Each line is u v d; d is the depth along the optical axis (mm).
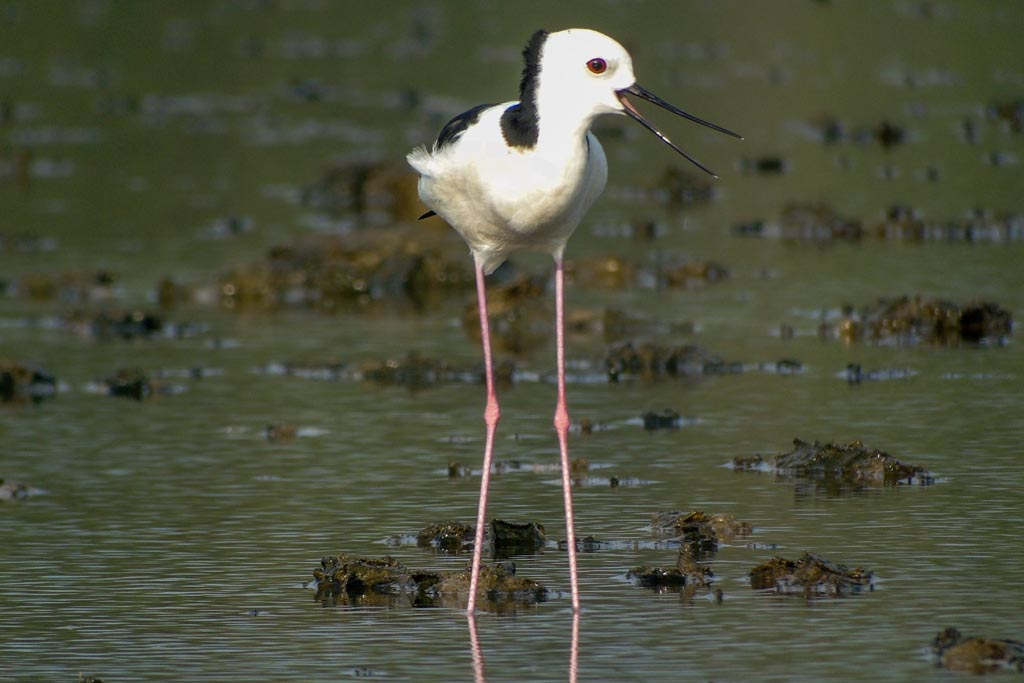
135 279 20047
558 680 7902
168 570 9750
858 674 7844
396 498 11211
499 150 9148
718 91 31719
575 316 17312
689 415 13367
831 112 29609
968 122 28375
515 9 44094
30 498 11320
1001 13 39969
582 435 12859
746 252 20656
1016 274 18609
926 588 9047
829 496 10953
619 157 27359
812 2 42469
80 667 8203
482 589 9297
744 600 9008
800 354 15508
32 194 25562
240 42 41156
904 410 13148
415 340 16984
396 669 8117
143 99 34125
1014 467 11430
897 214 21922
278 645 8484
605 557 9883
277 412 13898
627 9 42719
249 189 25891
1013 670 7855
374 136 29547
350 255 20328
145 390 14836
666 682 7816
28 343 16906
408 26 42312
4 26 43188
